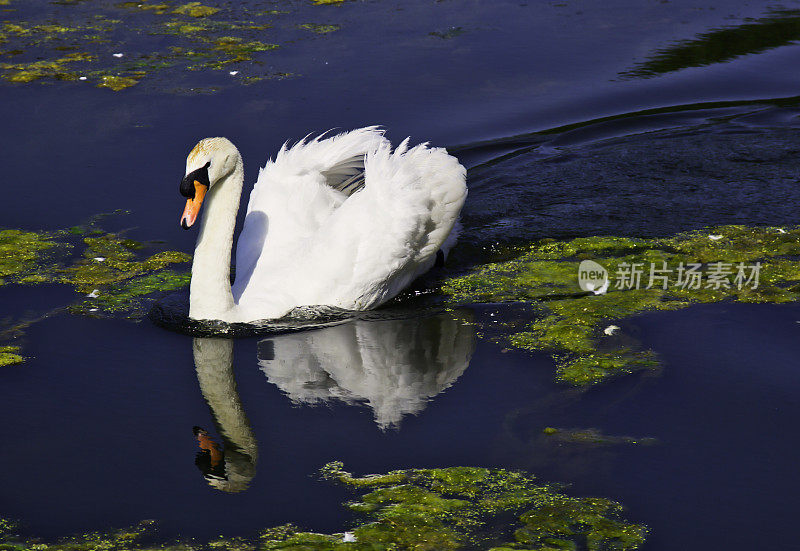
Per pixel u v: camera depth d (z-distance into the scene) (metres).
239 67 19.70
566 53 20.56
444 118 17.92
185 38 21.36
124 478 9.30
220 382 11.00
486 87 19.11
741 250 14.33
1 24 22.19
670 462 9.45
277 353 11.68
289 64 19.84
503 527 8.64
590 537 8.49
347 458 9.63
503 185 16.53
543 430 10.03
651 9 23.05
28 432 9.98
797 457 9.48
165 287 13.27
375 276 12.62
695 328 12.15
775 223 15.13
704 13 22.81
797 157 17.27
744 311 12.52
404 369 11.30
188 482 9.25
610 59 20.34
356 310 12.80
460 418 10.29
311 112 17.75
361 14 22.77
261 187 13.83
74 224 14.70
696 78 19.70
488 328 12.37
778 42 21.19
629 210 15.74
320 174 13.87
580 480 9.25
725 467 9.36
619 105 18.72
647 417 10.21
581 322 12.44
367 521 8.71
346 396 10.72
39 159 16.19
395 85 18.97
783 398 10.48
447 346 11.88
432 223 13.30
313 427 10.13
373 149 13.88
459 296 13.34
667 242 14.70
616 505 8.90
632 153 17.50
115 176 15.77
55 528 8.62
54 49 20.72
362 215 12.71
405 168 13.18
